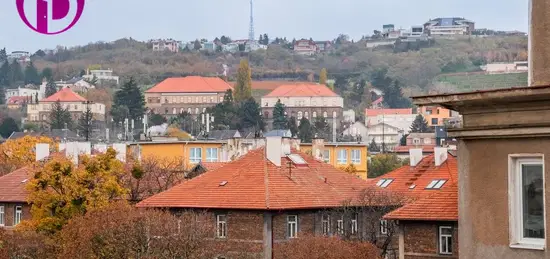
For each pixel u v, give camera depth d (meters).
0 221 117.31
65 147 138.50
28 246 90.44
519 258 21.98
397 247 90.75
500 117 22.45
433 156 116.19
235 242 90.38
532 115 21.98
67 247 81.50
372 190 94.56
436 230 73.19
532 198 22.03
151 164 125.94
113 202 97.38
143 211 81.94
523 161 22.17
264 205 88.75
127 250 77.38
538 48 22.20
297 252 76.44
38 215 99.38
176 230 78.31
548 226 21.55
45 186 99.94
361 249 77.88
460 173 23.05
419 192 108.25
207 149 172.00
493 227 22.45
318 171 98.06
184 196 94.19
